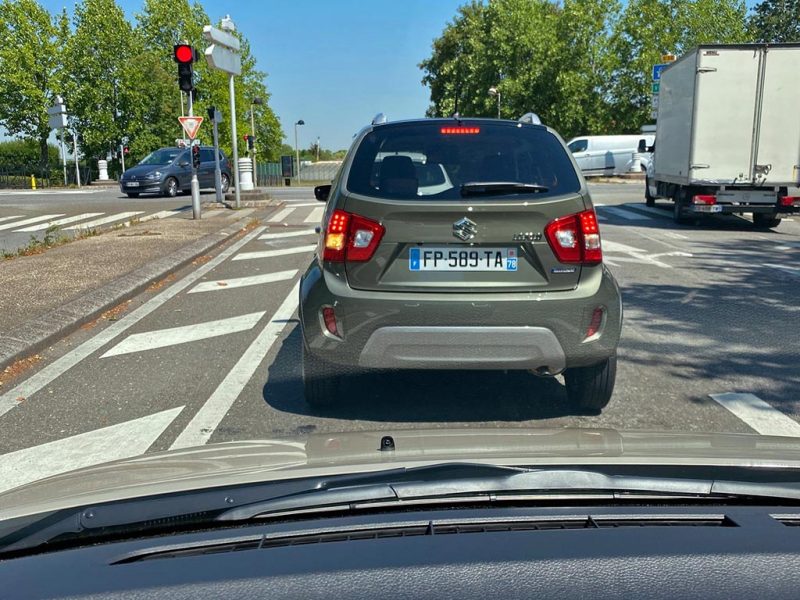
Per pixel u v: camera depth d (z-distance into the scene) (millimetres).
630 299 8719
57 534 2127
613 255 12148
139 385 5762
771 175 15055
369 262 4297
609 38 44875
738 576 1722
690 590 1677
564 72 45250
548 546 1839
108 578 1768
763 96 14859
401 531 2002
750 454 2635
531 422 4801
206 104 57375
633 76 43938
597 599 1646
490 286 4297
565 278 4340
